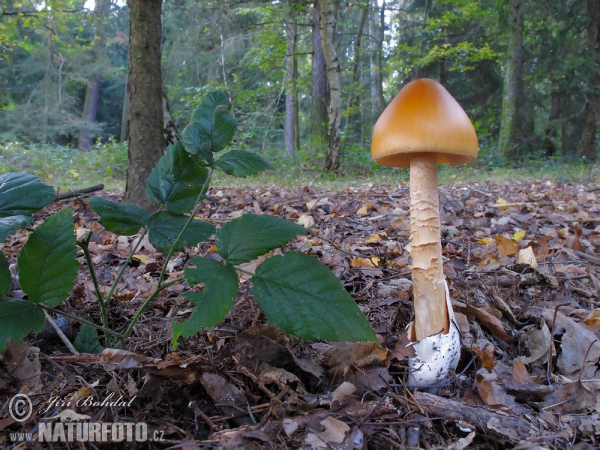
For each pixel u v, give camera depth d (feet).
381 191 3.34
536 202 2.87
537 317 1.12
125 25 11.09
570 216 2.30
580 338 0.96
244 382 0.81
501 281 1.34
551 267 1.50
